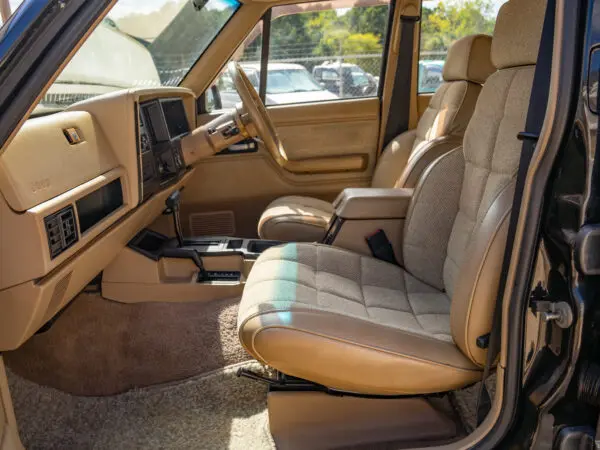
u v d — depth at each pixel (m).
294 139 2.76
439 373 1.25
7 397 1.18
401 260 1.94
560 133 0.91
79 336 1.79
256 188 2.77
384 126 2.79
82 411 1.65
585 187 0.90
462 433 1.50
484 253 1.18
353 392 1.37
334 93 2.76
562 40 0.88
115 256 1.92
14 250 1.12
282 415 1.50
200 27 2.52
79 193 1.29
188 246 2.18
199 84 2.60
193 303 1.95
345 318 1.28
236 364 1.78
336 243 1.95
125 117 1.54
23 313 1.19
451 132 2.24
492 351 1.15
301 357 1.25
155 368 1.76
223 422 1.62
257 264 1.71
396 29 2.64
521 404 1.07
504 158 1.36
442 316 1.53
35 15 0.87
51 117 1.35
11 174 1.08
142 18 2.34
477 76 2.22
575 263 0.92
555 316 0.96
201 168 2.71
